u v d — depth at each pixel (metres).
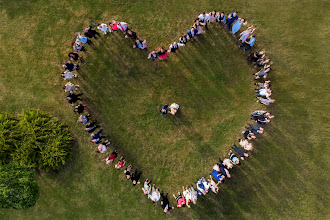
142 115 12.70
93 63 12.69
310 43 12.21
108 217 12.72
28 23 12.80
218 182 12.13
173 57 12.58
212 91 12.55
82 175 12.73
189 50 12.55
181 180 12.59
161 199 12.68
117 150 12.70
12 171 10.59
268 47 12.35
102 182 12.72
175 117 12.66
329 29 12.11
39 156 11.31
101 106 12.74
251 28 11.84
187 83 12.61
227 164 11.73
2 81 12.84
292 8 12.27
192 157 12.61
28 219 12.84
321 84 12.15
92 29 12.63
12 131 11.10
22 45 12.80
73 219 12.77
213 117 12.58
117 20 12.62
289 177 12.34
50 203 12.80
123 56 12.64
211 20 11.87
